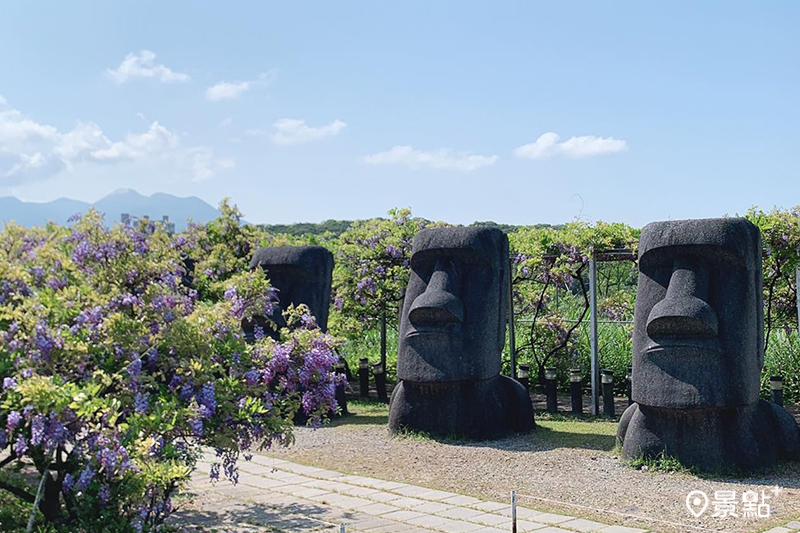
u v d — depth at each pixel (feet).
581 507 29.50
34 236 30.07
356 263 65.87
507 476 34.91
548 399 53.62
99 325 22.74
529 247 59.00
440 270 44.11
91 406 19.04
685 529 26.55
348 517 28.60
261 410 23.39
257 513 29.17
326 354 25.44
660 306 34.71
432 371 42.98
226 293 27.27
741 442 34.24
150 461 20.35
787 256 49.49
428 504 30.42
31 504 24.95
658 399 34.55
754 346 34.78
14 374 20.71
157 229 30.86
